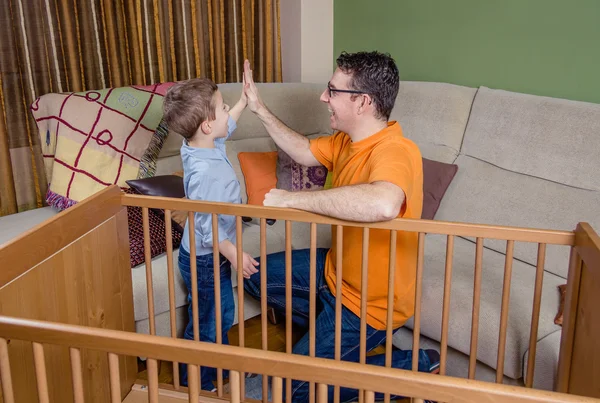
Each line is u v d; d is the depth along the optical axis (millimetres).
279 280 1975
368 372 876
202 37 3086
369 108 1657
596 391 1203
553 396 810
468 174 2490
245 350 929
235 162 2709
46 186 2697
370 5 3254
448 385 846
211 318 1922
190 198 1834
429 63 3043
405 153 1598
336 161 1955
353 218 1433
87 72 2727
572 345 1447
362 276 1519
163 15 2926
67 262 1450
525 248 2191
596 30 2340
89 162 2354
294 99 2859
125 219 1727
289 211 1513
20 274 1273
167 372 2152
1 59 2467
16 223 2346
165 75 3006
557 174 2229
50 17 2580
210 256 1861
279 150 2648
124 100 2465
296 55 3439
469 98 2625
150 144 2465
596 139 2146
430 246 2318
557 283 2018
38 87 2594
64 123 2361
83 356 1554
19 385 1312
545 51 2537
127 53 2848
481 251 1462
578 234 1386
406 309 1763
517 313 1823
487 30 2740
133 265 2023
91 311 1574
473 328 1527
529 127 2342
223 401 1735
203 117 1746
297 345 1795
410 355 1797
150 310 1739
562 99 2322
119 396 1019
